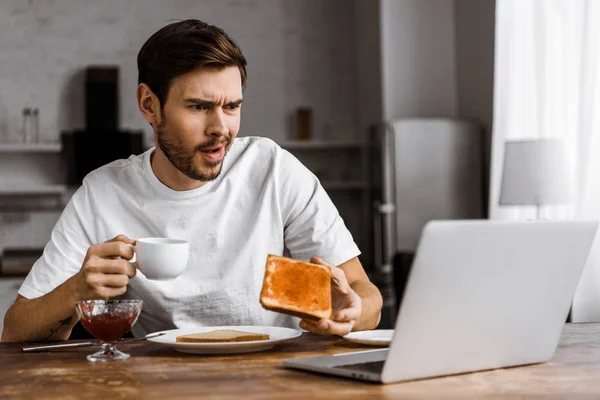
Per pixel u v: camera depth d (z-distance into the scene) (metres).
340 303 1.54
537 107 4.36
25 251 5.82
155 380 1.23
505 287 1.24
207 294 1.95
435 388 1.15
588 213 3.88
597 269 3.82
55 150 5.78
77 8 6.09
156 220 1.97
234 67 1.72
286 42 6.36
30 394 1.15
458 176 5.16
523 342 1.30
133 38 6.14
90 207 1.98
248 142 2.10
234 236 2.00
